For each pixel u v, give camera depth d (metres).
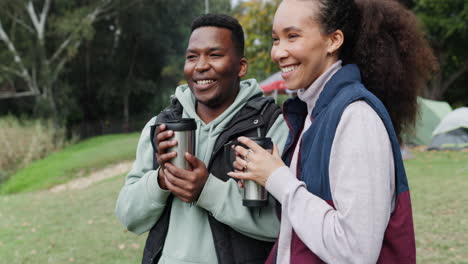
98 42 25.44
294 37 1.22
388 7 1.36
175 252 1.55
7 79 22.25
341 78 1.22
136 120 28.50
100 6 22.77
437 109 11.80
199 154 1.63
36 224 6.45
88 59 25.23
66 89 23.53
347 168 1.08
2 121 16.20
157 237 1.62
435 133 10.70
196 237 1.54
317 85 1.27
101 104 27.28
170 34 27.31
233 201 1.47
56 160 14.31
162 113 1.78
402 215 1.12
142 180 1.59
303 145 1.26
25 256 4.92
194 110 1.70
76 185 10.93
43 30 22.86
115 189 8.69
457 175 7.40
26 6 22.83
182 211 1.60
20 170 14.51
